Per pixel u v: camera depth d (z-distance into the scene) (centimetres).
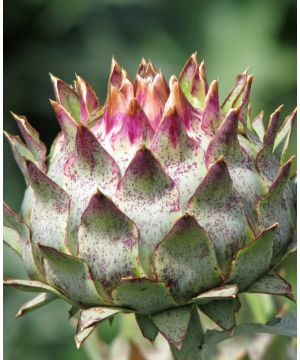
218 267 39
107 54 80
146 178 39
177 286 38
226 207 39
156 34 83
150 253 39
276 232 39
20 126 42
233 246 39
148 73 42
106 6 82
